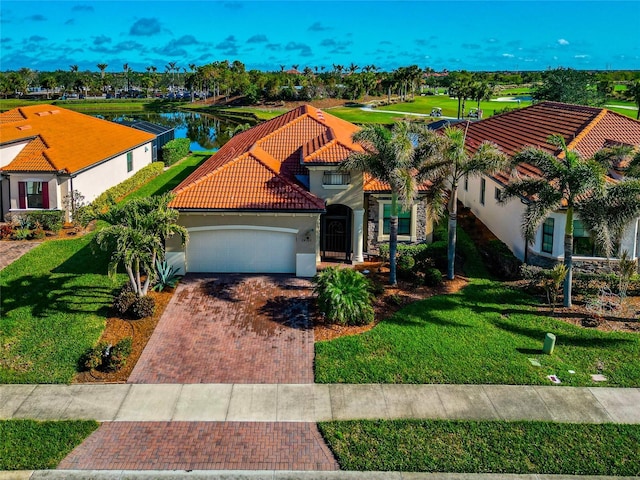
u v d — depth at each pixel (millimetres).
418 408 15477
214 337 19281
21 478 12859
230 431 14539
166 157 50031
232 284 23500
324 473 13102
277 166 27531
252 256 24625
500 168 22609
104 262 26203
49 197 31688
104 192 36594
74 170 31906
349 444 13961
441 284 23953
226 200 23750
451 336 19344
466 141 38500
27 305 21453
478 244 29172
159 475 12977
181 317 20609
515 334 19609
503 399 15922
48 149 33062
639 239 23562
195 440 14180
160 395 16062
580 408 15523
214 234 24375
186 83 139375
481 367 17469
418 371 17234
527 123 35125
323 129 31266
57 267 25547
